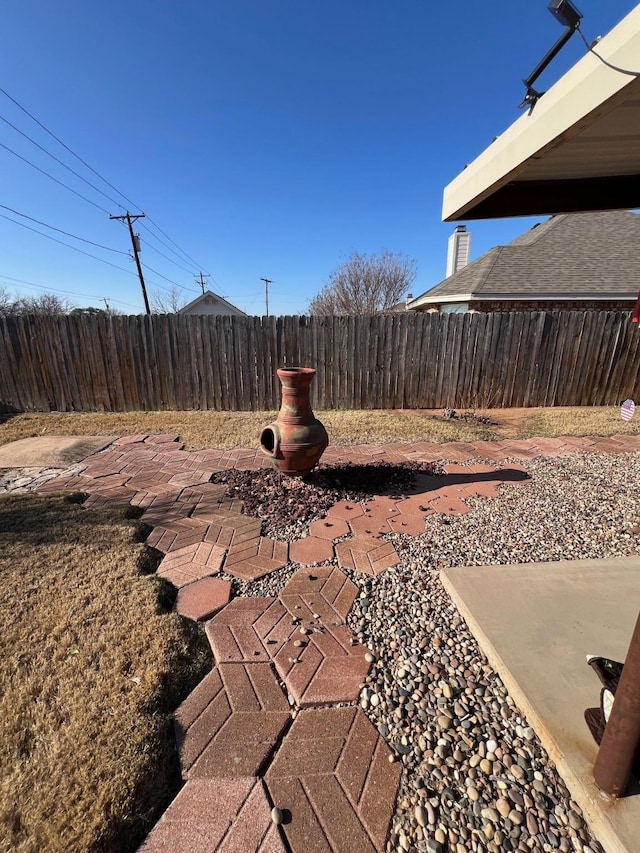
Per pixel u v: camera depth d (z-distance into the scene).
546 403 7.58
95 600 2.32
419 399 7.62
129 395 7.58
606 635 1.98
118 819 1.28
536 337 7.30
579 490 3.88
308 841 1.25
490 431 6.02
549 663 1.81
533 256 10.71
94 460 4.91
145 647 1.98
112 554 2.80
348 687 1.79
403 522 3.29
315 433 3.73
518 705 1.69
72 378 7.46
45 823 1.26
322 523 3.28
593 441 5.47
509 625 2.05
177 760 1.50
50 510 3.50
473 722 1.64
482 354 7.39
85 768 1.43
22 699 1.69
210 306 28.81
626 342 7.29
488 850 1.23
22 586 2.45
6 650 1.97
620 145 1.81
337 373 7.52
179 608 2.31
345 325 7.33
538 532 3.12
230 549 2.92
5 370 7.41
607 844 1.21
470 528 3.18
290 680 1.83
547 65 1.19
